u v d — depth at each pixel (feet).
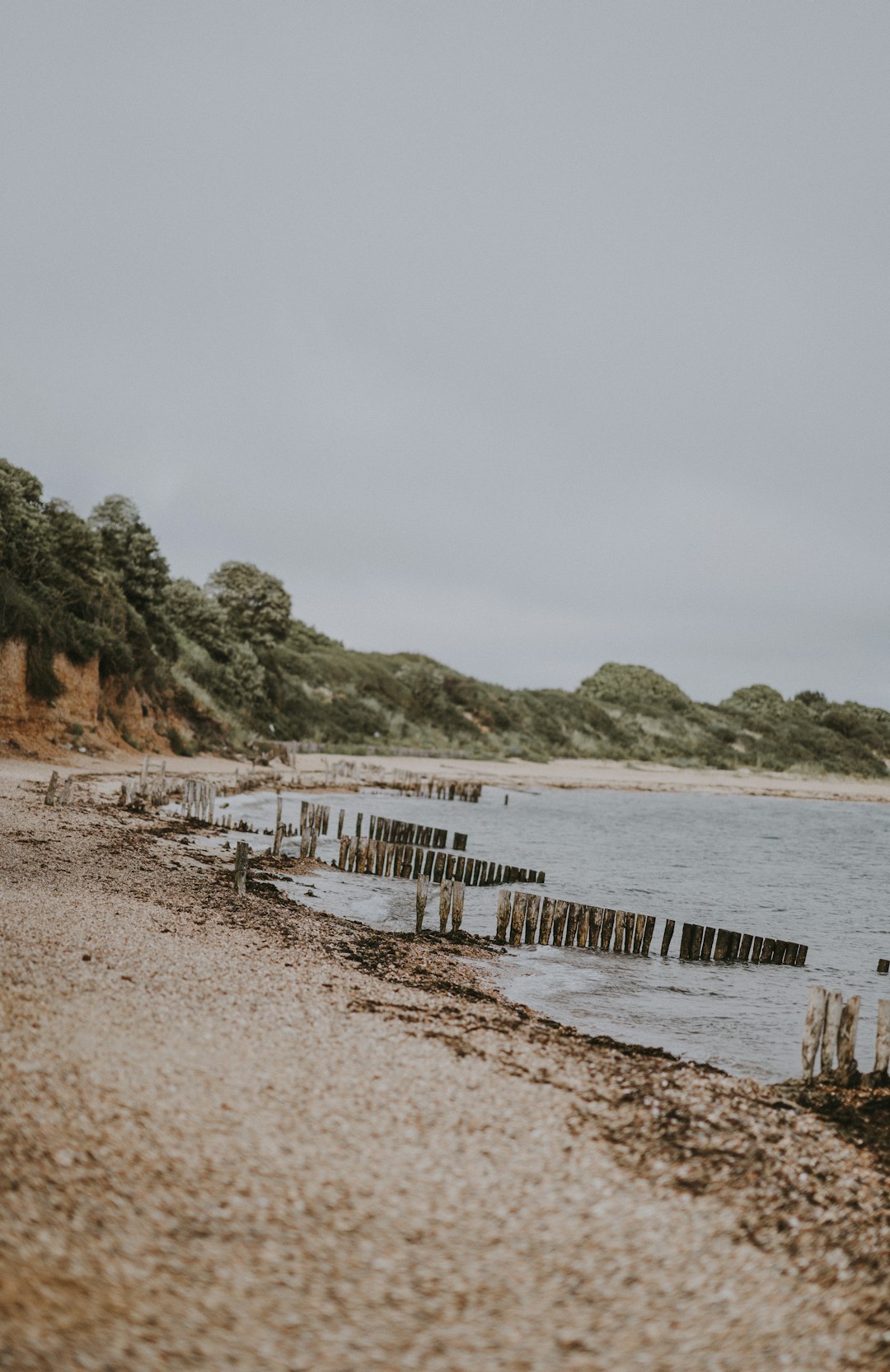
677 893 86.79
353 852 83.15
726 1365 16.12
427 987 41.83
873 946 69.72
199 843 78.43
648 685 523.29
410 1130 23.85
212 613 218.59
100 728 142.51
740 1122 27.66
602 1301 17.60
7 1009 26.61
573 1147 24.34
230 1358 14.30
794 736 480.64
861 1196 23.85
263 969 38.32
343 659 310.86
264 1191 19.49
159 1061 25.34
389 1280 17.20
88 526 163.43
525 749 322.14
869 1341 17.35
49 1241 15.96
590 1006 44.80
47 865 54.03
